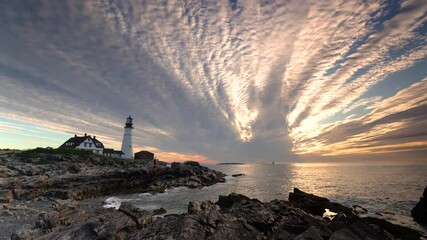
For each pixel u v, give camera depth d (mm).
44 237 20547
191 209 25234
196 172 89938
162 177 78062
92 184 54688
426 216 31422
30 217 29906
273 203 30266
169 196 54188
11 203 39062
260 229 22734
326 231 21672
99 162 81688
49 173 59156
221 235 20109
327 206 36031
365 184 74250
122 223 22000
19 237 21344
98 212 26828
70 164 67688
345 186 70750
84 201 47125
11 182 44500
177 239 18750
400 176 101500
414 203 43656
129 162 97938
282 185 76438
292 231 22078
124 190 60312
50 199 42812
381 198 49000
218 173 106562
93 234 20812
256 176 120250
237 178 106875
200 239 19125
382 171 142250
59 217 24453
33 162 66688
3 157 68438
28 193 43719
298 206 35500
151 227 21344
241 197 35750
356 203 44375
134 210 25047
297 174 133750
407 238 23812
